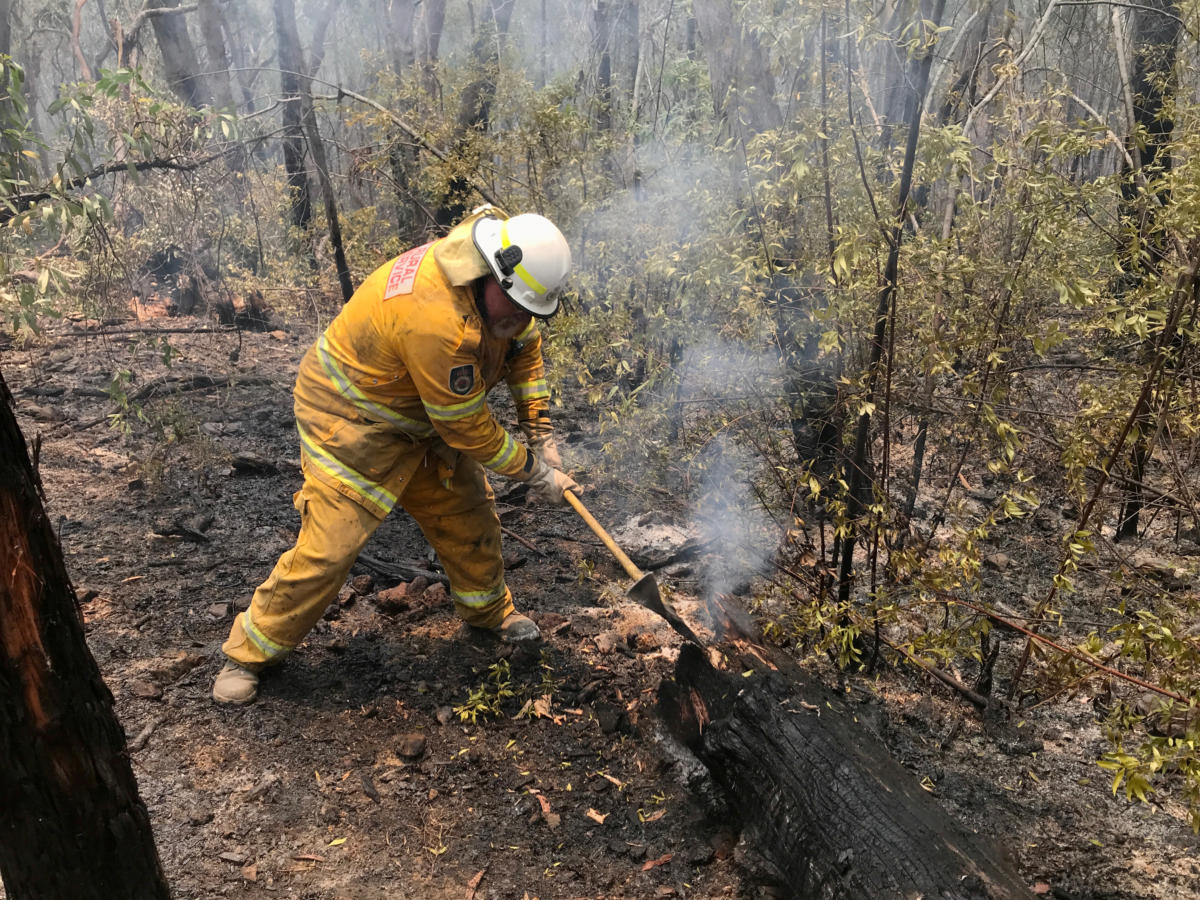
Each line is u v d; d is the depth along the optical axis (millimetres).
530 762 2857
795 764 2373
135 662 3193
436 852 2479
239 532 4312
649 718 3049
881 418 3369
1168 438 3311
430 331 2574
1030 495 2850
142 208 6422
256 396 6297
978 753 2979
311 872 2383
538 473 2895
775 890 2377
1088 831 2637
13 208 3934
